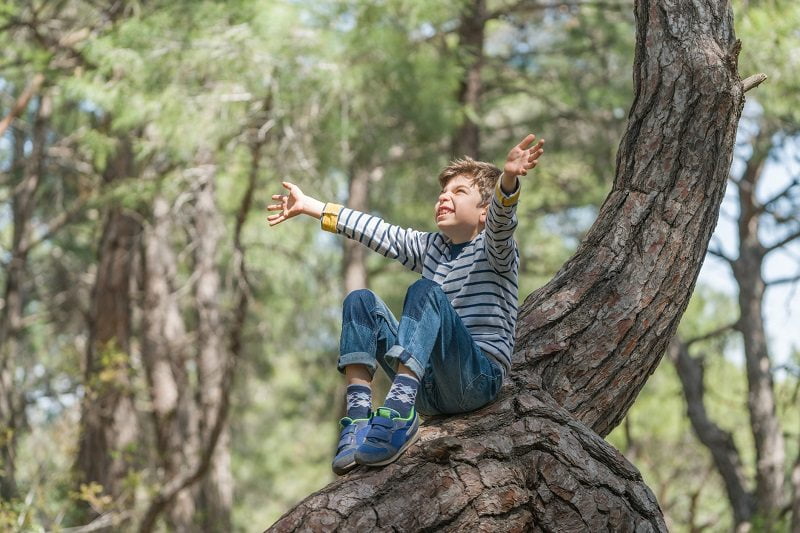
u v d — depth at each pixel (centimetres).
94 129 1338
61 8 1375
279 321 1828
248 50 1009
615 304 437
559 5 1369
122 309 1572
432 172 1408
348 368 366
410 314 354
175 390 1596
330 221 404
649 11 464
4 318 1565
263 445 2588
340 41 1029
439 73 1081
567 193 1586
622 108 1383
